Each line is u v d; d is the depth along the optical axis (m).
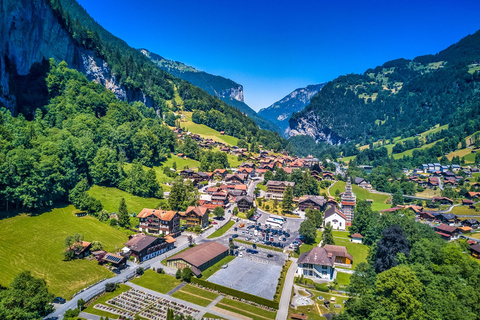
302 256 126.25
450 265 108.62
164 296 99.88
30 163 138.25
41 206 142.12
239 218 182.00
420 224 146.62
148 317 88.69
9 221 125.75
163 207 169.25
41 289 84.69
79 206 151.25
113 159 193.62
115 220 147.12
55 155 155.75
